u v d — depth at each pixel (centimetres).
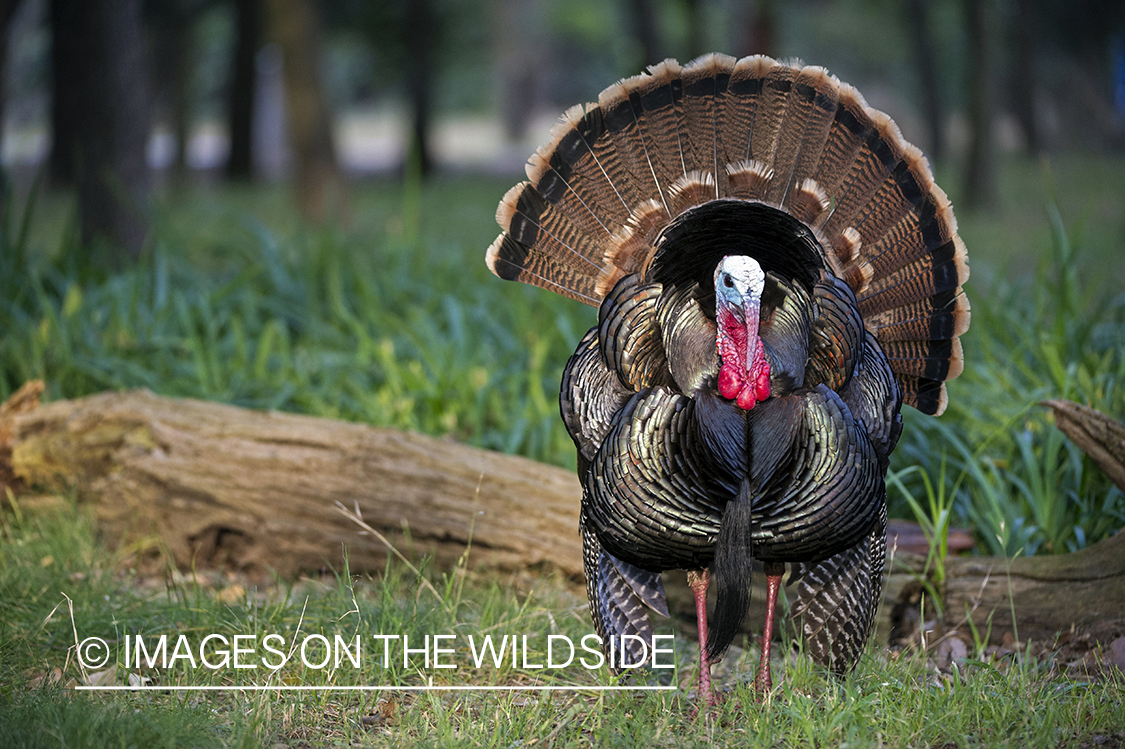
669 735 666
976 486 985
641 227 752
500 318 1455
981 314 1267
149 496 962
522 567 882
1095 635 762
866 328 751
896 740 632
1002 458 1005
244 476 926
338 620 782
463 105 10906
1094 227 3155
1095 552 792
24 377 1185
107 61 1617
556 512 875
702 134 749
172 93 5284
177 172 4500
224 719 669
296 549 922
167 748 610
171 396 1160
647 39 3662
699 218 671
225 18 6331
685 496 636
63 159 3766
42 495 1026
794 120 749
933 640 824
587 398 696
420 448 912
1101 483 947
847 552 705
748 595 636
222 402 1148
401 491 894
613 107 749
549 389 1205
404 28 5006
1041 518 905
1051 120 7875
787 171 752
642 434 638
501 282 1559
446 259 1652
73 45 1636
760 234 675
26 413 1032
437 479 893
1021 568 811
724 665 804
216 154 6638
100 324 1301
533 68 9438
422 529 888
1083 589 785
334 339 1357
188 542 960
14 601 825
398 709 688
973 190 3703
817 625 711
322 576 930
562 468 989
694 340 662
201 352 1248
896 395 709
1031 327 1180
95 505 998
